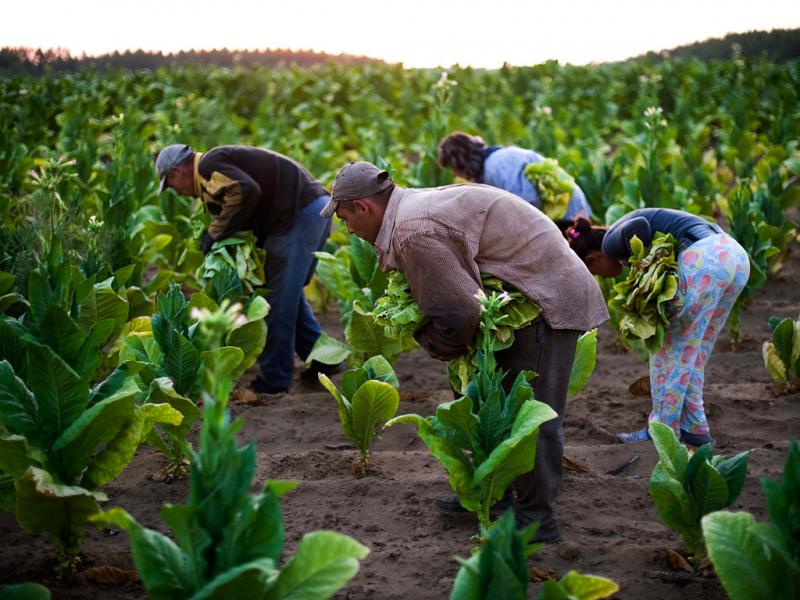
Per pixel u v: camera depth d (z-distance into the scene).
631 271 4.16
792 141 12.97
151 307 5.30
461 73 21.52
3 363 3.15
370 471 4.27
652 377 4.34
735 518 2.63
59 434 3.11
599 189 8.35
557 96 19.36
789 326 5.22
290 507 3.88
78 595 3.09
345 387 4.23
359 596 3.09
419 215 3.27
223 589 2.30
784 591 2.53
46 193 5.77
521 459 3.10
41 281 3.43
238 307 2.13
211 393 2.35
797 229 8.85
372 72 21.94
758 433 4.76
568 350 3.43
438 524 3.71
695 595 3.10
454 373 3.58
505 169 6.44
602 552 3.40
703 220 4.27
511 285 3.32
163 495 3.99
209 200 5.22
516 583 2.29
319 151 11.88
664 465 3.19
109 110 18.09
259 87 20.81
